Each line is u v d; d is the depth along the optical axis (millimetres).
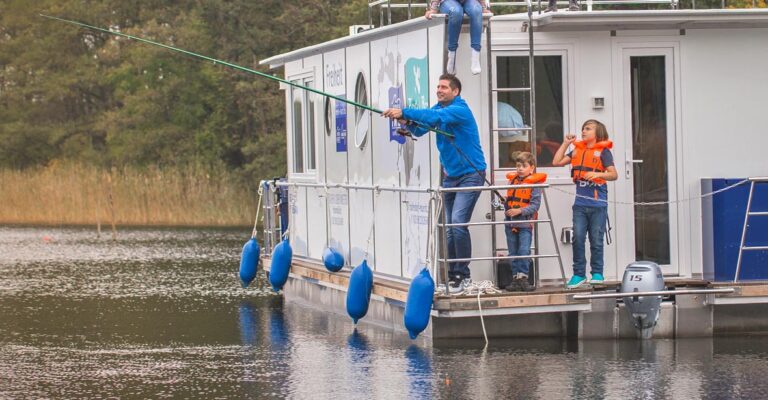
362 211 31688
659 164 28688
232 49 89562
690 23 28016
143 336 29891
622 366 23984
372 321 31234
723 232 28203
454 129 25875
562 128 28094
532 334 27391
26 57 107938
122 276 45094
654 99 28625
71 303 36812
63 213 81438
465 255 26234
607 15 27156
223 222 79750
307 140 36562
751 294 26938
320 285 34812
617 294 26094
